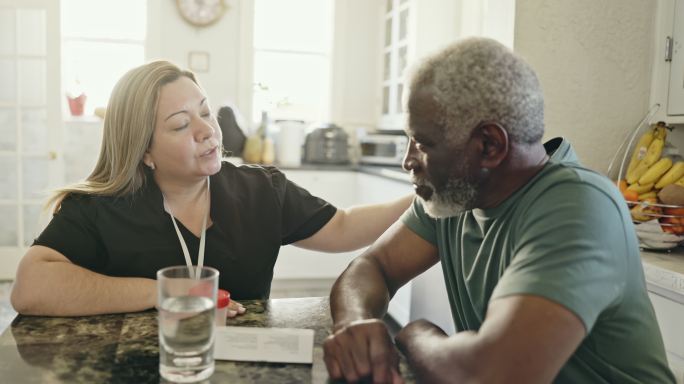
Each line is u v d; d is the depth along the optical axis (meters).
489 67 0.81
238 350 0.86
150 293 1.12
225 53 4.34
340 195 4.04
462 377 0.76
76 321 1.05
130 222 1.31
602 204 0.81
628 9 2.07
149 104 1.27
